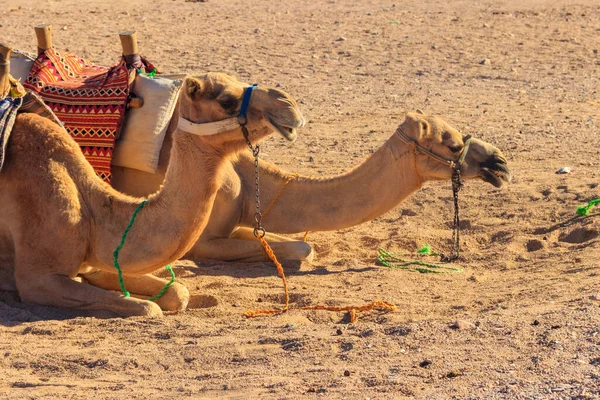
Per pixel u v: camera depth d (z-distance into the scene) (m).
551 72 47.88
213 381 13.70
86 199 17.89
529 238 22.42
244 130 15.48
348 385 12.99
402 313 17.11
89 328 16.58
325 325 16.41
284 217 21.47
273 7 70.12
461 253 22.00
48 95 20.84
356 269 20.95
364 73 47.66
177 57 49.78
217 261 21.64
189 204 16.28
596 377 12.44
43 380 14.21
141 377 14.19
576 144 32.91
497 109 39.53
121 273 17.36
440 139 20.50
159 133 20.72
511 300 17.47
